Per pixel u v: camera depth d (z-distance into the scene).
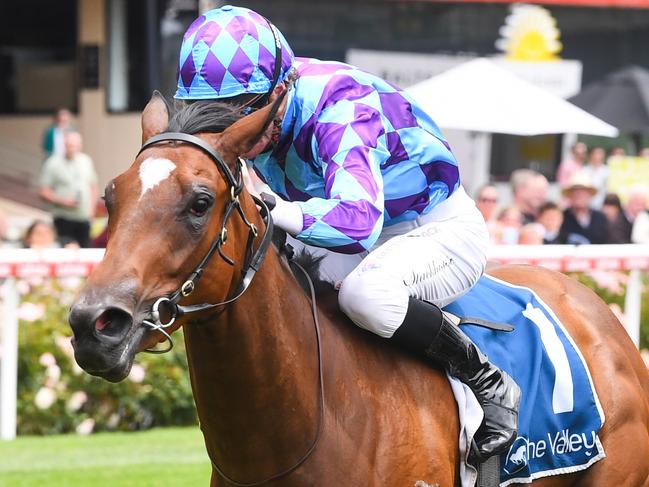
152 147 5.57
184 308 5.41
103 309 5.02
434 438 6.50
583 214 19.94
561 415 7.31
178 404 14.52
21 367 14.05
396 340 6.64
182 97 6.26
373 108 6.49
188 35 6.30
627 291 15.23
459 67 22.25
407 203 6.83
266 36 6.28
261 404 5.98
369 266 6.62
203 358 5.87
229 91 6.17
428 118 6.98
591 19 28.00
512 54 27.56
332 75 6.51
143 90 29.38
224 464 6.17
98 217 23.64
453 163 6.98
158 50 29.12
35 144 30.47
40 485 11.39
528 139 27.34
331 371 6.28
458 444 6.74
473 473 6.77
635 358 8.02
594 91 26.06
